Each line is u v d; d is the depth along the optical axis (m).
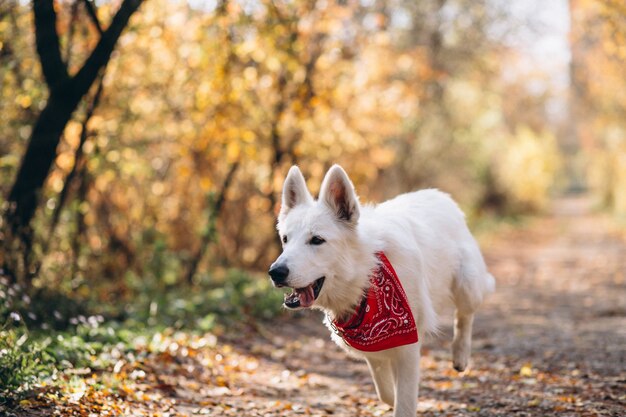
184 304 9.20
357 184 14.52
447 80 22.47
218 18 10.30
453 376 6.81
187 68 11.26
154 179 12.90
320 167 13.79
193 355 6.98
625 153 30.36
